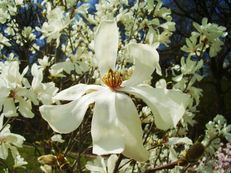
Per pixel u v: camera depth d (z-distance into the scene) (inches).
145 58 51.0
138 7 134.6
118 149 41.8
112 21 52.4
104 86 50.9
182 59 96.4
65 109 47.2
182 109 45.8
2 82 70.6
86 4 133.9
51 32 109.6
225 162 197.6
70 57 111.3
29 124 111.5
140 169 117.7
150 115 100.1
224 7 612.4
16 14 164.2
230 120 606.2
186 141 72.6
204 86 662.5
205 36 93.7
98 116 45.6
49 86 74.5
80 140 106.6
